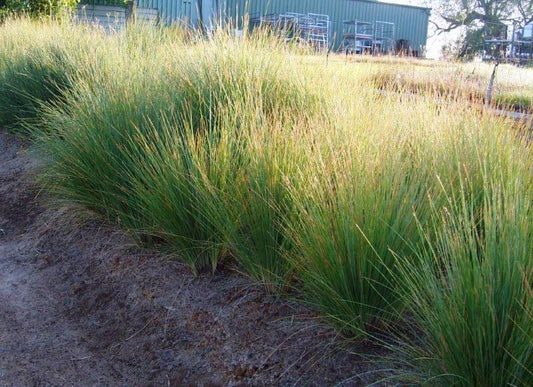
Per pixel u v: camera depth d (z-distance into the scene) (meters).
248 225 3.73
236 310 3.62
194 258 4.06
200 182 3.89
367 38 15.23
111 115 4.93
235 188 3.79
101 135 4.84
